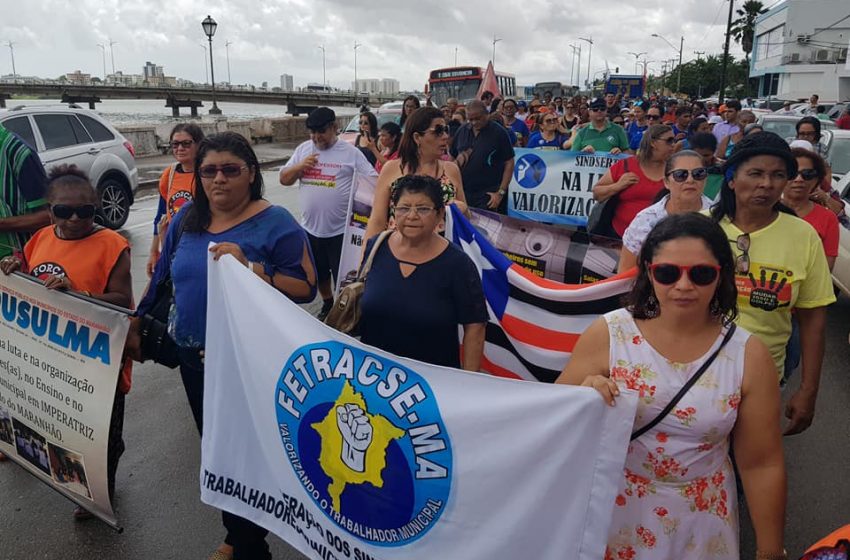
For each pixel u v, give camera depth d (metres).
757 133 2.68
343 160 5.82
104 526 3.32
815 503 3.68
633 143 13.34
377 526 2.27
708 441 1.94
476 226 4.36
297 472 2.44
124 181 10.29
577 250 4.12
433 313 2.65
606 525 1.89
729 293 1.97
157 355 3.01
